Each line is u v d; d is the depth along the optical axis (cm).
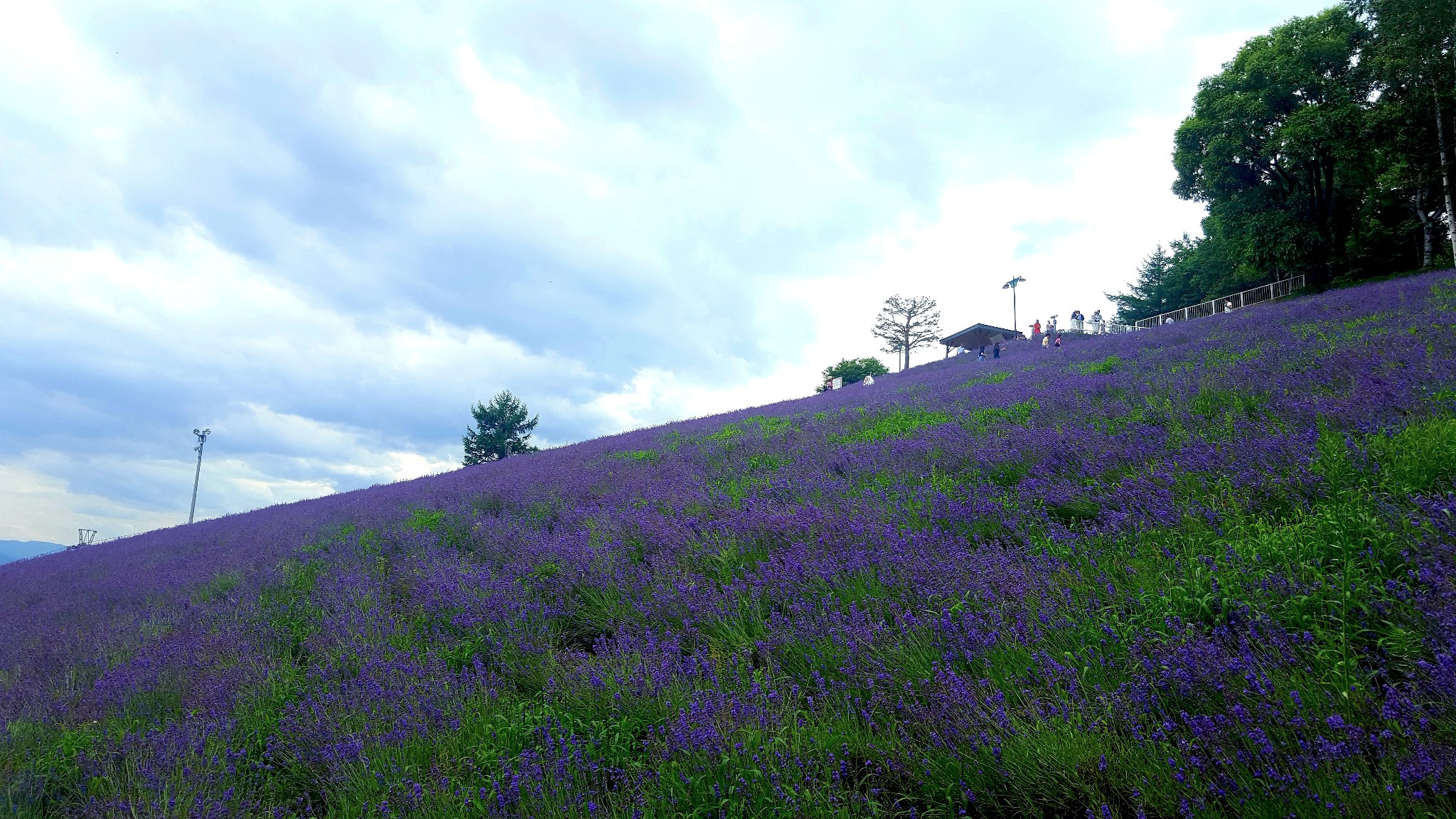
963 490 660
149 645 623
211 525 1980
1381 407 592
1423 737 240
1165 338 1914
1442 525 355
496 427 5019
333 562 887
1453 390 584
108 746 411
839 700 353
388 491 1853
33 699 508
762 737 313
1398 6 3034
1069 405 978
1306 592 338
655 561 615
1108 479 609
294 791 371
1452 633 274
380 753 358
